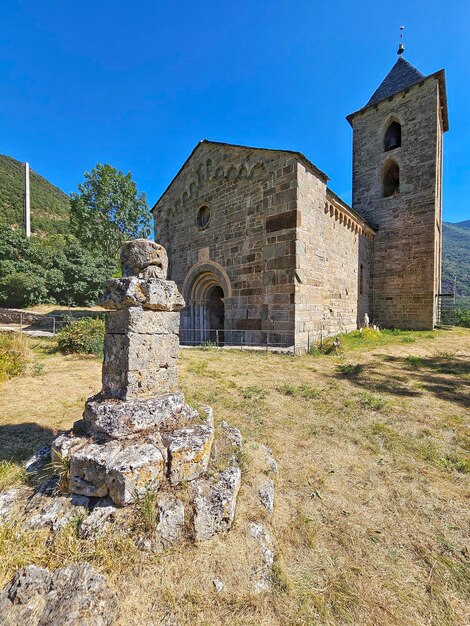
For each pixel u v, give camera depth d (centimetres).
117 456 237
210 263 1274
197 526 220
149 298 282
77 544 206
